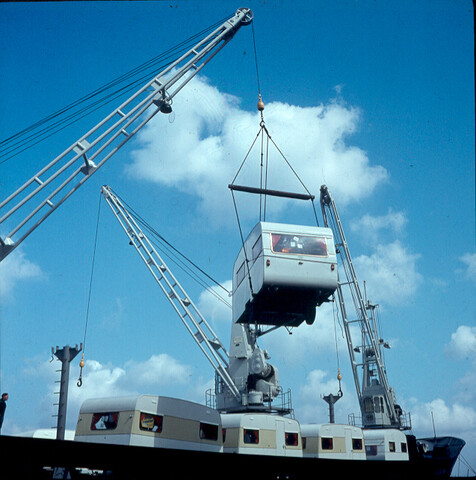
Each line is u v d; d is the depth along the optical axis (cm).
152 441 2009
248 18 3675
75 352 3023
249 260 2589
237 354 3375
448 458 3812
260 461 1664
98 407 2083
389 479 2002
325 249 2481
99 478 1784
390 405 6062
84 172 3091
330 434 2967
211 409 2325
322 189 6969
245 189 2812
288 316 2709
